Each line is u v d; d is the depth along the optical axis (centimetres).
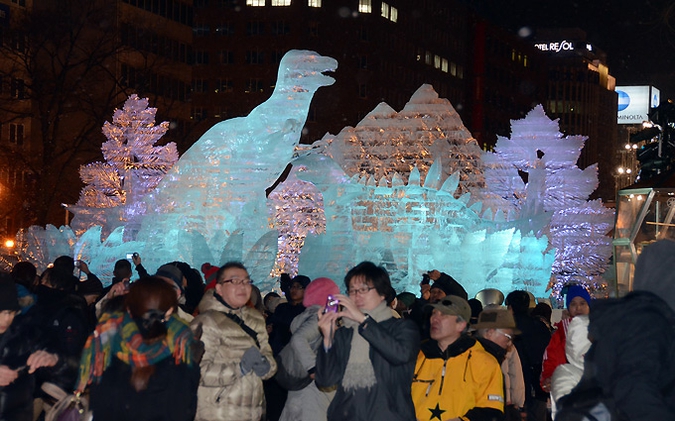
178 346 633
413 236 2019
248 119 2139
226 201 2112
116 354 625
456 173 2088
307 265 1941
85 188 2955
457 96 11962
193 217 2102
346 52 10088
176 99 7331
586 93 17250
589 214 2527
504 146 2441
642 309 456
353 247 1962
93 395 628
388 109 2284
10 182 4803
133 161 2975
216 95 10288
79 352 750
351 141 2277
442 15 11506
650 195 2189
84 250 2125
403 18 10662
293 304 1027
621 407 447
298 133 2147
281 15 10131
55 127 4734
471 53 12269
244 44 10231
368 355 638
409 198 2050
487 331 775
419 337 638
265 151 2127
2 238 4800
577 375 629
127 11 6688
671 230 2178
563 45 17412
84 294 1028
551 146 2458
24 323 733
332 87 10069
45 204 4650
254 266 1719
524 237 1998
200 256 1866
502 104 12938
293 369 714
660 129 2383
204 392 688
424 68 11131
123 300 676
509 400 920
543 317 1146
